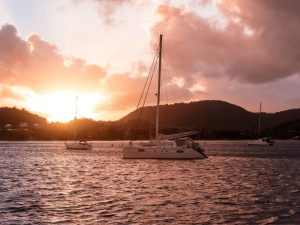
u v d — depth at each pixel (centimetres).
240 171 6688
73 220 2789
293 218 2898
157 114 8644
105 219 2827
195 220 2820
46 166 7775
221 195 3900
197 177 5609
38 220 2777
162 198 3697
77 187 4462
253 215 2984
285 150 16688
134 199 3634
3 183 4778
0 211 3042
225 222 2769
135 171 6444
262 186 4647
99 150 16438
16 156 11950
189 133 8925
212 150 16588
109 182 4966
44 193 3959
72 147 16900
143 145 9000
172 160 8562
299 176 5888
